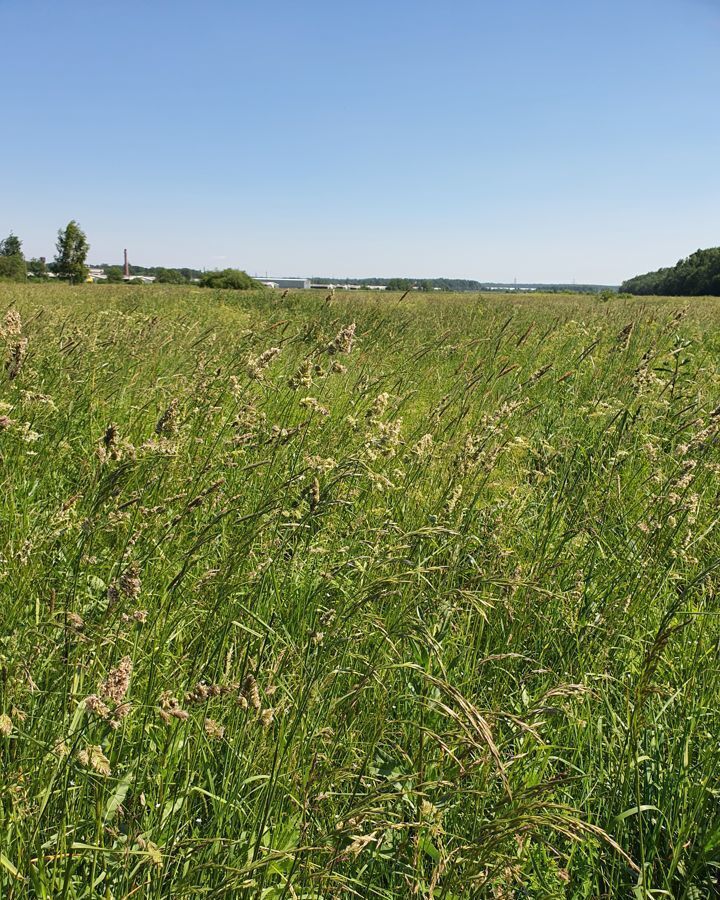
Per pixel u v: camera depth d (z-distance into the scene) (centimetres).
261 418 430
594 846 241
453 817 240
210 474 407
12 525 354
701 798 246
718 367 878
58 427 495
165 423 330
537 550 395
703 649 327
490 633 326
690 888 229
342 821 204
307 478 380
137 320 941
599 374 816
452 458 433
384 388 625
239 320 1400
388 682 282
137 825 219
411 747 265
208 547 345
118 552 309
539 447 564
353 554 369
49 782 210
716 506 434
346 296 2583
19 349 411
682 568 393
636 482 489
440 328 1248
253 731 237
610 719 295
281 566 335
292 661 271
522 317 1620
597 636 329
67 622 227
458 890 203
